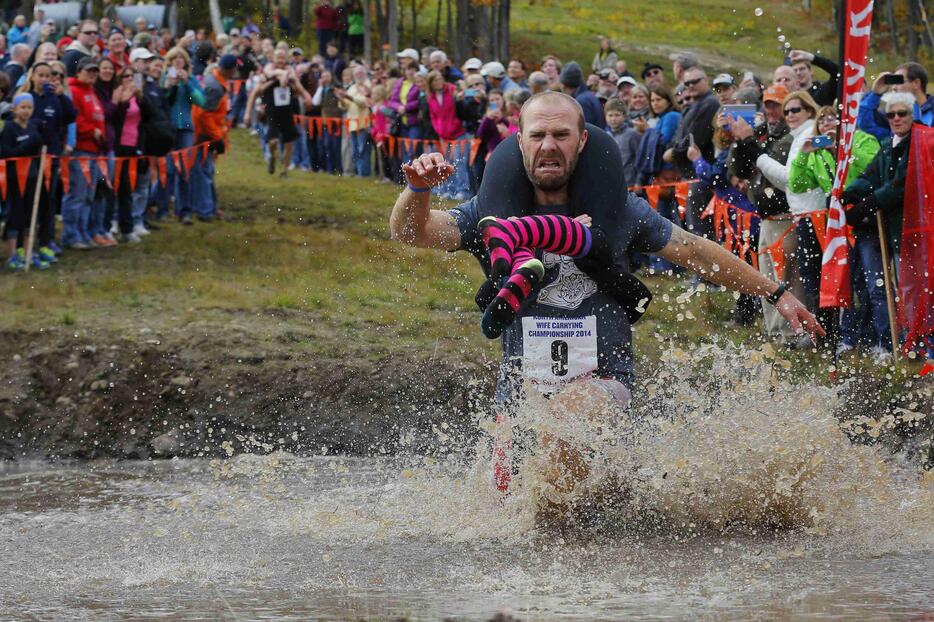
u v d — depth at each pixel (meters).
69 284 14.60
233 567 5.65
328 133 26.53
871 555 5.71
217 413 11.21
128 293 14.21
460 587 5.14
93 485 8.55
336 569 5.55
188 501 7.58
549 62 20.59
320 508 7.09
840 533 6.20
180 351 11.96
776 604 4.70
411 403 11.30
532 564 5.57
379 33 41.06
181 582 5.37
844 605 4.66
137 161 17.80
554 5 56.47
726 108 12.46
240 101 33.25
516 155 6.39
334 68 29.52
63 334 12.24
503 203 6.38
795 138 12.10
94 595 5.15
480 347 12.50
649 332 13.05
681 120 14.60
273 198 22.70
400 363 11.82
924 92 11.89
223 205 21.86
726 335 12.88
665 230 6.61
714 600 4.79
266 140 25.86
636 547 5.92
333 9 36.31
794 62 13.27
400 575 5.40
